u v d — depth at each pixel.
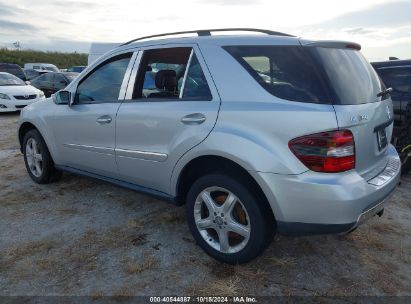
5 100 11.60
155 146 3.27
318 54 2.67
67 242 3.38
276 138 2.56
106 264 3.04
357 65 2.95
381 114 2.92
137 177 3.56
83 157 4.08
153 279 2.85
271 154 2.55
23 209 4.11
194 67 3.10
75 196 4.48
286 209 2.57
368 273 2.95
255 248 2.78
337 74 2.65
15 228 3.65
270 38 2.87
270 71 2.74
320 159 2.45
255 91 2.75
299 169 2.50
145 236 3.49
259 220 2.72
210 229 3.11
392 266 3.05
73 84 4.18
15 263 3.04
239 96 2.80
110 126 3.65
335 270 2.98
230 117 2.76
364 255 3.20
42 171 4.74
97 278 2.86
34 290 2.72
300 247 3.30
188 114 2.99
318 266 3.03
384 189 2.75
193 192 3.06
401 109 5.11
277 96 2.65
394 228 3.71
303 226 2.56
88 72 4.05
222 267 2.99
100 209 4.10
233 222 2.88
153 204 4.23
